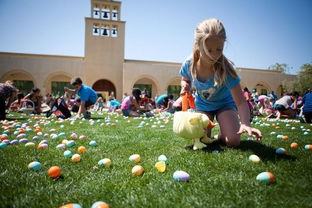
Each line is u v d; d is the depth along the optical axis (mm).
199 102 3535
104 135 4277
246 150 2836
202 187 1688
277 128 5641
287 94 10695
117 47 28391
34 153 2785
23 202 1480
